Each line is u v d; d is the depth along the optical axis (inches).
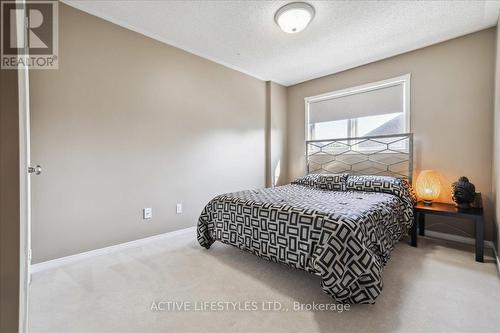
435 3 85.1
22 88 39.5
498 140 85.4
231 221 90.7
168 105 115.3
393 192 107.3
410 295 66.2
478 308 60.3
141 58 105.4
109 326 54.7
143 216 107.3
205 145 132.0
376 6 86.5
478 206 101.5
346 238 60.9
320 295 66.9
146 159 107.8
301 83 172.2
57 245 84.7
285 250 72.9
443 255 93.9
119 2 84.9
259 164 164.2
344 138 148.6
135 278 76.3
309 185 135.0
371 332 52.3
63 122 85.0
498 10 88.8
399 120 128.7
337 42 113.7
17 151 30.6
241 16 93.1
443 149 113.7
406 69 124.4
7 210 29.5
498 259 83.9
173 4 86.0
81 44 88.7
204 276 77.7
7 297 29.7
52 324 55.0
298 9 84.4
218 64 137.9
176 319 57.1
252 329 53.8
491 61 101.1
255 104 160.9
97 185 93.7
